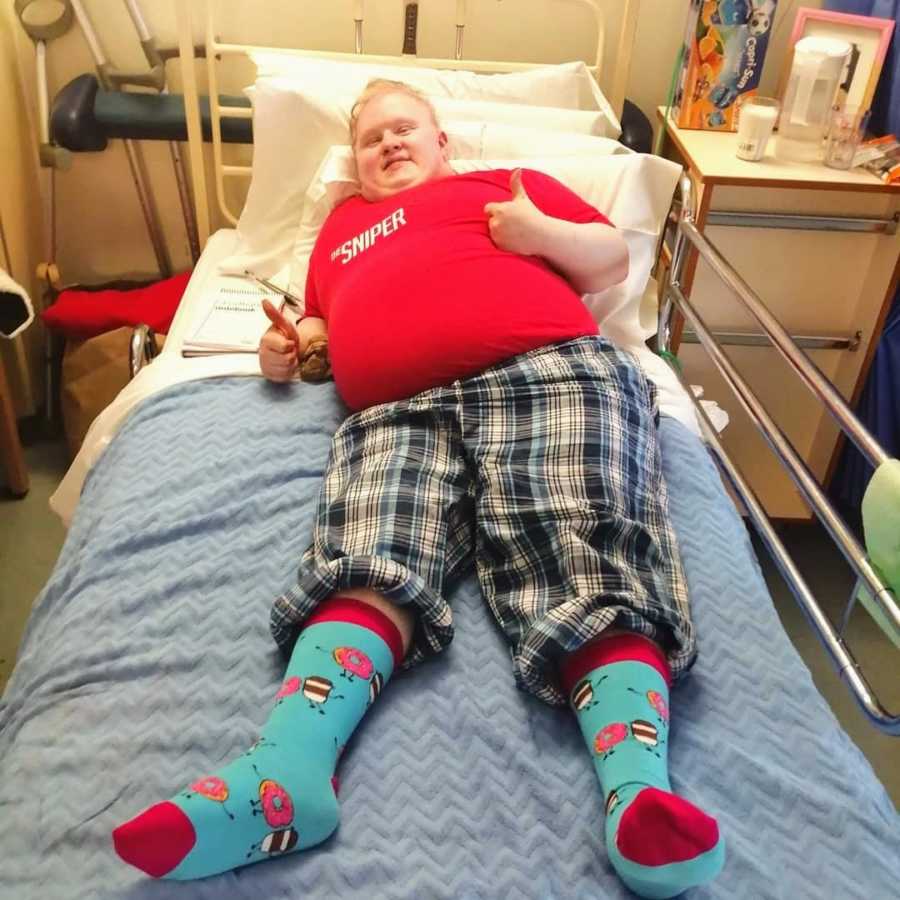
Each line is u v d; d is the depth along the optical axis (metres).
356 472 1.23
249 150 2.31
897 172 1.77
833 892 0.86
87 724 0.99
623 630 1.01
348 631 1.00
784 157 1.89
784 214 1.86
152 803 0.91
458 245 1.41
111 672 1.04
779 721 1.02
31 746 0.98
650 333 1.81
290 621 1.03
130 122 2.01
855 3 2.04
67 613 1.14
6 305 1.83
